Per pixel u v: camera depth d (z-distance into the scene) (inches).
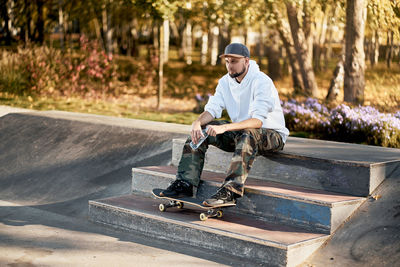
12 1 775.1
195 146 141.0
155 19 417.7
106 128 239.9
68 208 175.9
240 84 149.0
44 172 211.2
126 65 774.5
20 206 179.6
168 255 128.3
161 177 160.9
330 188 145.6
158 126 241.9
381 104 360.8
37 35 771.4
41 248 132.0
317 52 1059.9
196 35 1943.9
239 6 421.4
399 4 393.4
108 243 137.9
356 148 184.1
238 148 135.6
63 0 799.7
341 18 446.0
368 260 119.3
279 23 494.9
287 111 307.4
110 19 995.9
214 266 121.0
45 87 458.9
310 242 122.6
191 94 552.7
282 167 153.4
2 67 454.9
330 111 306.3
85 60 485.4
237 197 135.3
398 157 161.6
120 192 181.9
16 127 262.2
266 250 119.6
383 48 1091.3
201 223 133.6
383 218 132.7
